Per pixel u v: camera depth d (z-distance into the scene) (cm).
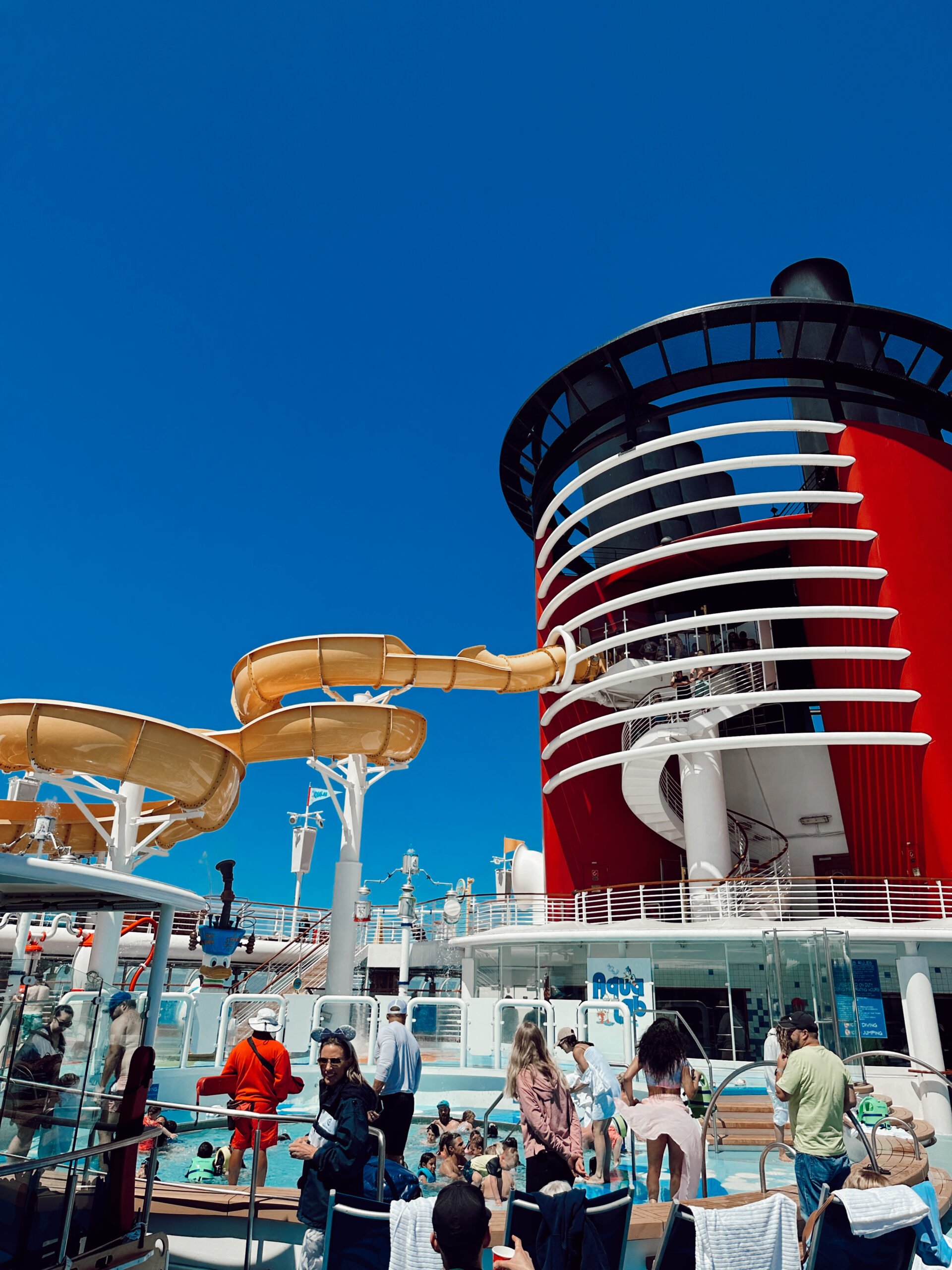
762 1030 2048
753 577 2325
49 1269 473
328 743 1948
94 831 1889
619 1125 920
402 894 2108
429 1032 1988
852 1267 417
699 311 2527
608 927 2280
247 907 3166
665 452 3178
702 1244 396
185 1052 1439
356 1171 489
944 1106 1533
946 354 2588
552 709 2806
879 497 2412
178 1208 615
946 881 2106
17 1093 482
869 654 2247
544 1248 400
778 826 2908
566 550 3300
